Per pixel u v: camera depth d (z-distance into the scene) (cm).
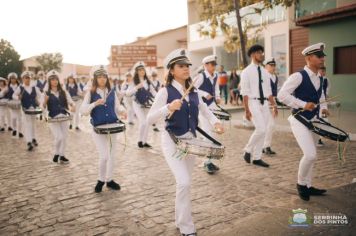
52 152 906
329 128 457
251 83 680
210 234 391
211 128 671
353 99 1345
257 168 661
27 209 498
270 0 1247
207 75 695
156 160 767
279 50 1869
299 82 459
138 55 2881
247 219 402
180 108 380
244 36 1307
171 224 428
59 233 415
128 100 1428
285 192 518
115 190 568
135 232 409
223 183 577
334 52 1402
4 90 1236
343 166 648
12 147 994
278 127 1092
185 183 364
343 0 1418
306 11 1571
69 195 552
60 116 754
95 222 443
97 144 556
